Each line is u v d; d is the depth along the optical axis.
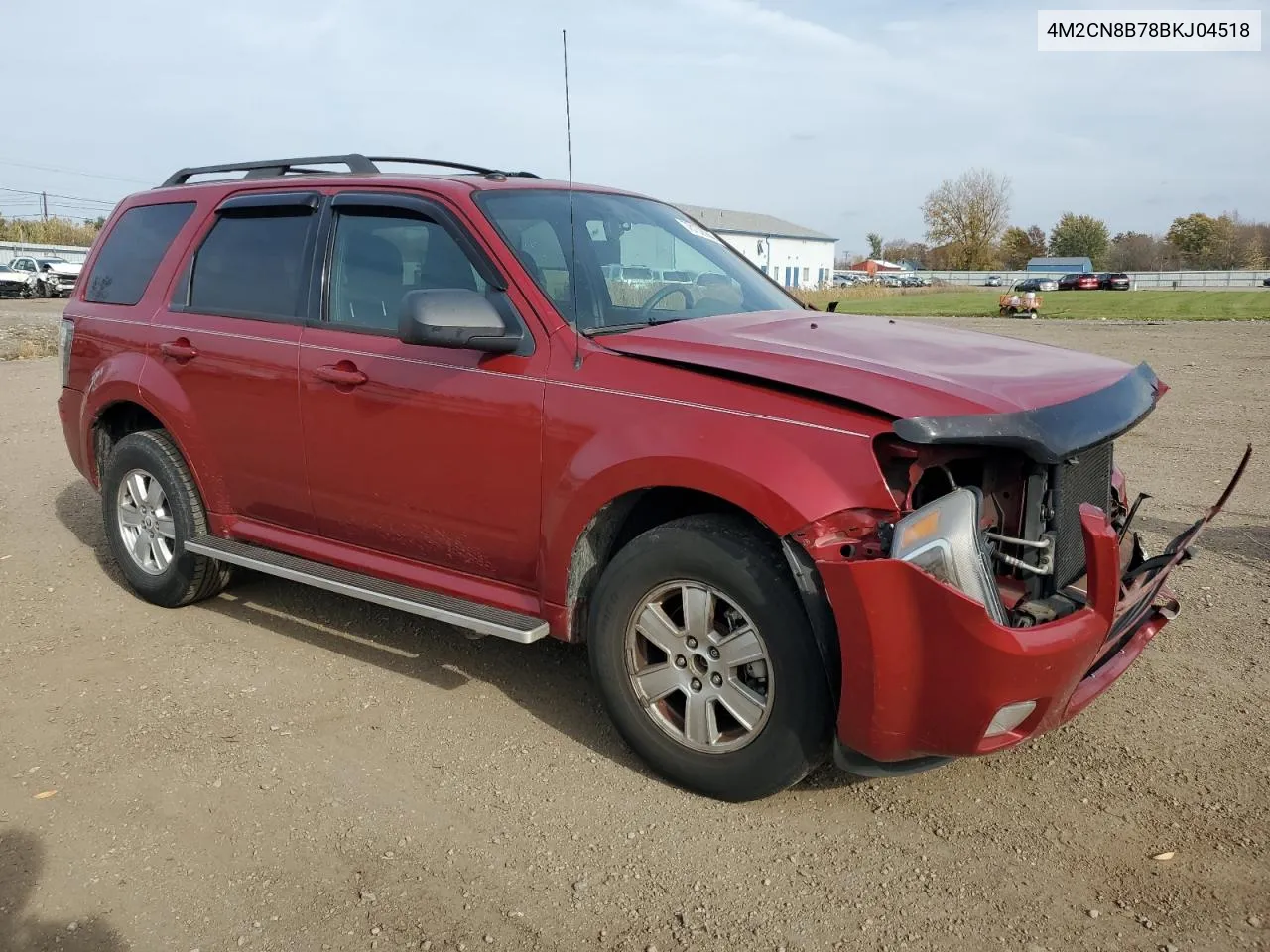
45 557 6.09
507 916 2.81
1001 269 102.12
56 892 2.93
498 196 3.97
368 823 3.26
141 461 5.00
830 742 3.15
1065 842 3.11
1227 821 3.20
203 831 3.22
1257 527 6.28
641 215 4.48
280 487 4.45
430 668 4.43
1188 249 103.38
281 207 4.53
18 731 3.89
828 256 97.06
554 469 3.46
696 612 3.22
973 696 2.75
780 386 3.05
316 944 2.70
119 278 5.28
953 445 2.90
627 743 3.51
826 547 2.88
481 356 3.67
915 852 3.07
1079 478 3.20
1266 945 2.64
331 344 4.14
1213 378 13.65
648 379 3.29
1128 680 4.19
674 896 2.88
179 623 4.99
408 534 4.02
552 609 3.58
